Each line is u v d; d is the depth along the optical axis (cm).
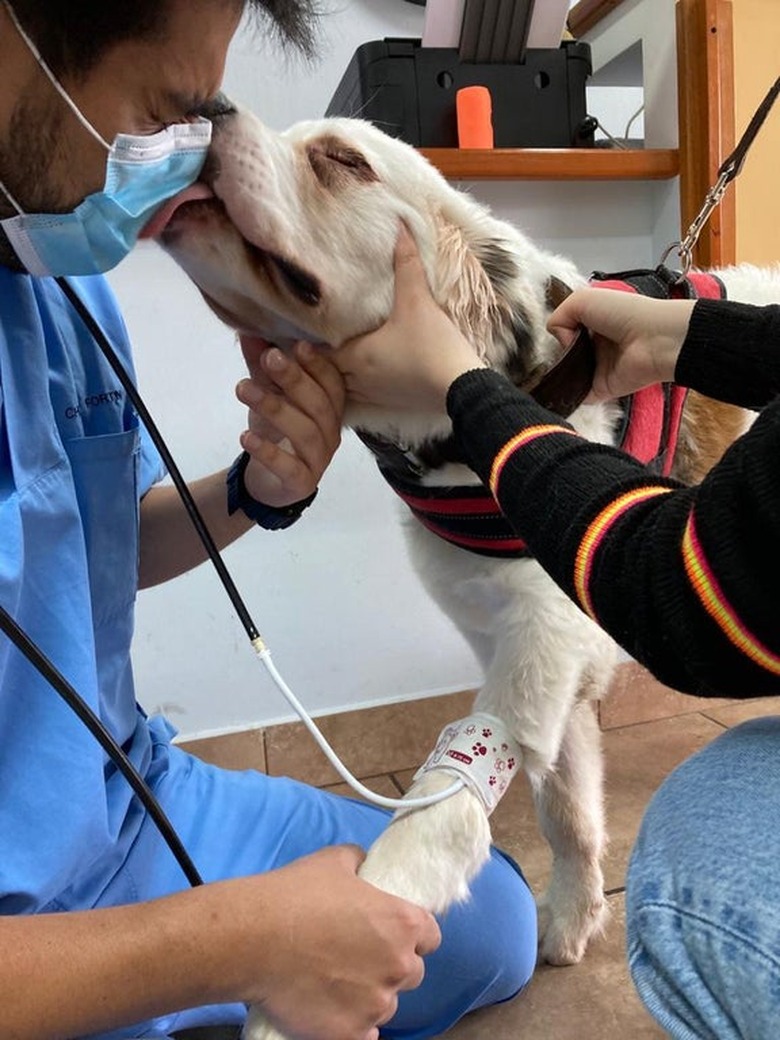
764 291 122
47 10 55
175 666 161
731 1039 51
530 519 62
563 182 165
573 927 121
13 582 66
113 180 64
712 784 59
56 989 54
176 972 58
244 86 151
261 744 165
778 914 50
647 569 53
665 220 167
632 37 169
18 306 78
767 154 158
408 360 81
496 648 102
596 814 124
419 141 146
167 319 149
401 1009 102
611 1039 108
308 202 83
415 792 87
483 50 145
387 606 170
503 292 94
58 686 65
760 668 50
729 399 79
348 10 155
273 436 90
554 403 88
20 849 68
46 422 77
